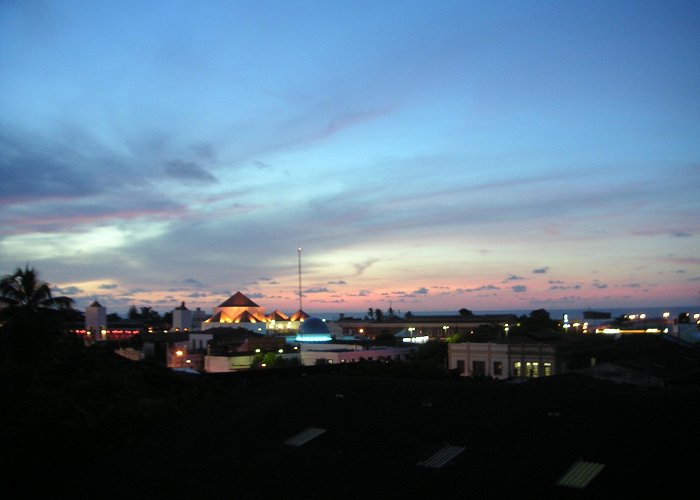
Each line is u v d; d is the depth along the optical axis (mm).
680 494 15922
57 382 41500
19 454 27203
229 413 29625
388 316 196500
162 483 22859
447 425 23234
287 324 160375
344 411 26672
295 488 20297
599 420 21422
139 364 51562
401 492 18781
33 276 48281
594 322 169125
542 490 17391
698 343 90375
